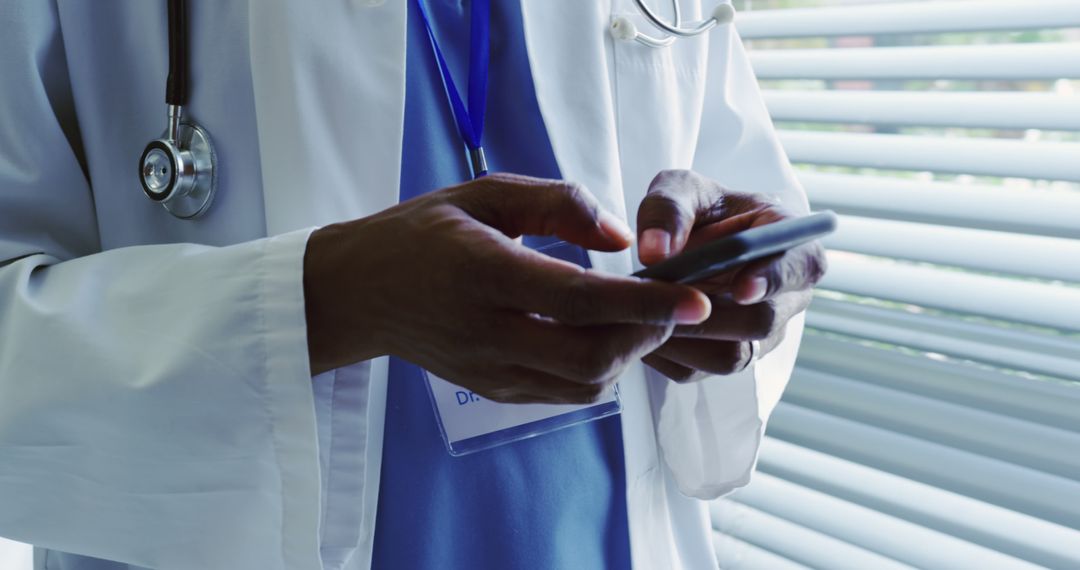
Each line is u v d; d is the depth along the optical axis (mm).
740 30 1347
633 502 925
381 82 769
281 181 749
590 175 870
